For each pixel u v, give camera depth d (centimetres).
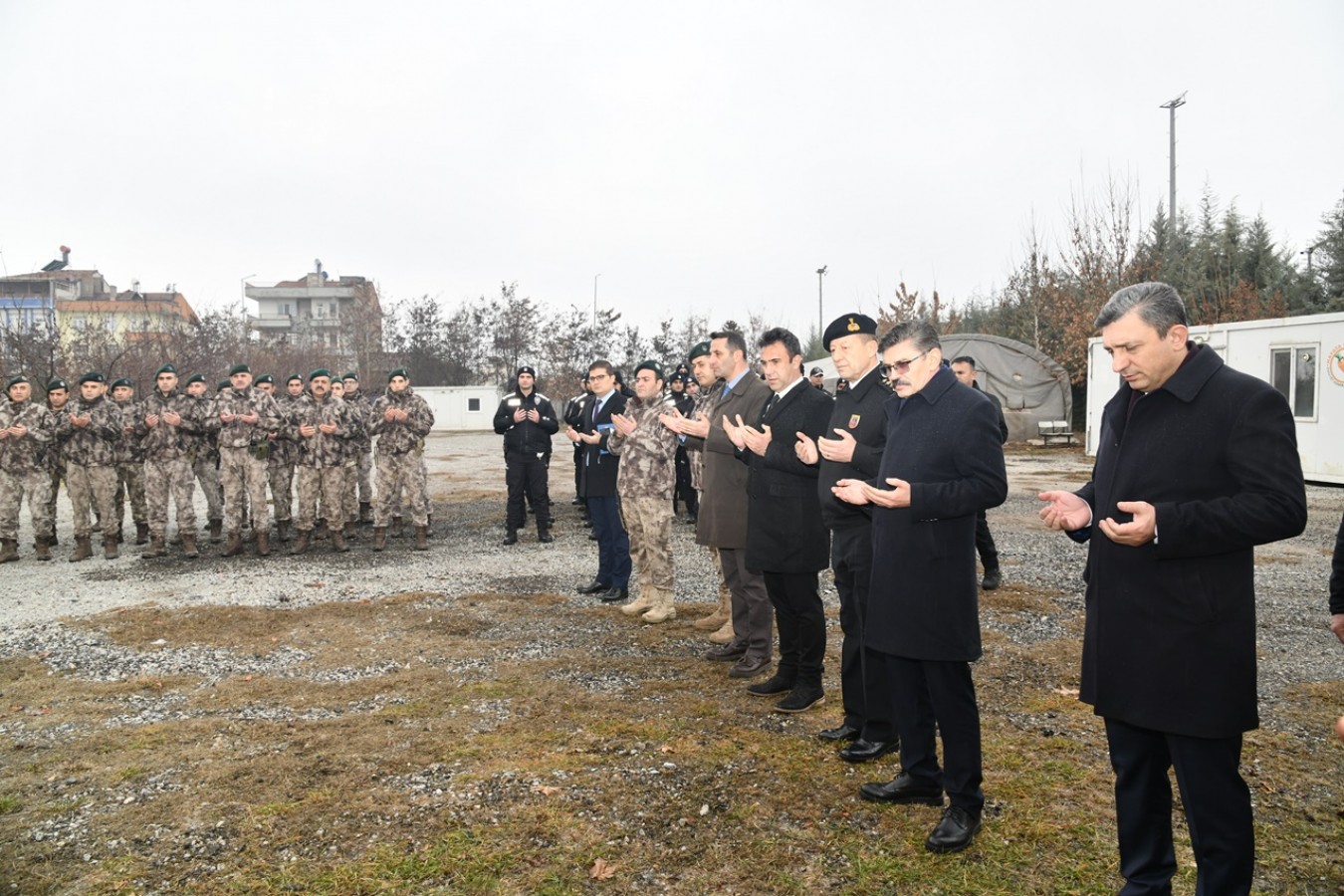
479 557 866
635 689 454
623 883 273
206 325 2553
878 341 368
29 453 866
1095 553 240
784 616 427
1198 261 2812
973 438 288
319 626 593
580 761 361
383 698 447
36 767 367
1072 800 324
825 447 329
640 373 582
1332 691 440
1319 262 2708
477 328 4625
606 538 677
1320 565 761
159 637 570
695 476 828
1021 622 573
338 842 299
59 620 619
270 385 957
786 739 383
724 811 318
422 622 600
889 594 300
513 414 942
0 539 866
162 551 877
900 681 315
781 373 406
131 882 277
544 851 292
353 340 4281
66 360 1780
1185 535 208
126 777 354
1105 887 266
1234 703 214
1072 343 2530
